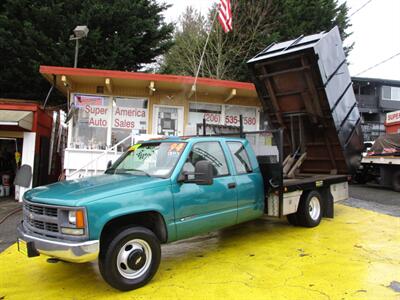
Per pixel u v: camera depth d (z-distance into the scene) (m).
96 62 15.66
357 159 9.20
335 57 7.92
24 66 14.41
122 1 15.45
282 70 7.87
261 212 6.30
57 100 15.98
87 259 3.91
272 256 5.46
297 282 4.42
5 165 12.48
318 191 7.90
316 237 6.55
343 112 8.30
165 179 4.74
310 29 20.69
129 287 4.20
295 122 8.76
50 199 4.19
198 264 5.14
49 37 14.64
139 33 16.44
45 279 4.67
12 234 6.89
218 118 12.11
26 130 10.71
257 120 12.48
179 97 11.73
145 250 4.41
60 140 14.27
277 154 6.43
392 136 13.97
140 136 10.05
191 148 5.22
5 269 5.05
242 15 22.12
